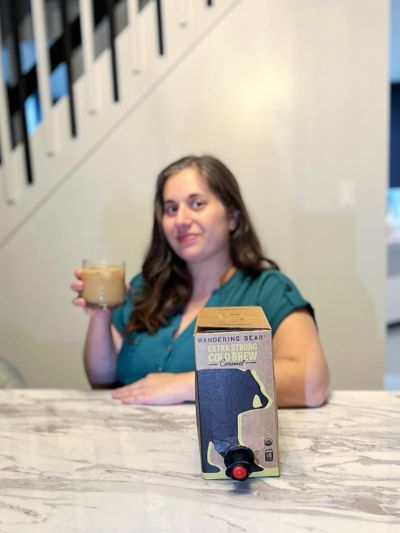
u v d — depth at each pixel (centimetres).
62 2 209
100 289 128
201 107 223
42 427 100
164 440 93
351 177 233
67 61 212
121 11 249
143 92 217
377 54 224
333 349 244
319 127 228
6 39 272
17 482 80
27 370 236
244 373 75
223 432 77
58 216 224
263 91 224
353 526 67
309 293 240
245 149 228
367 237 237
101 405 111
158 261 146
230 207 141
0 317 230
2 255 225
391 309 446
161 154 224
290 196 232
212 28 218
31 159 218
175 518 69
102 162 222
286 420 100
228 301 137
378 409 105
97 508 72
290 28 221
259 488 76
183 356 133
